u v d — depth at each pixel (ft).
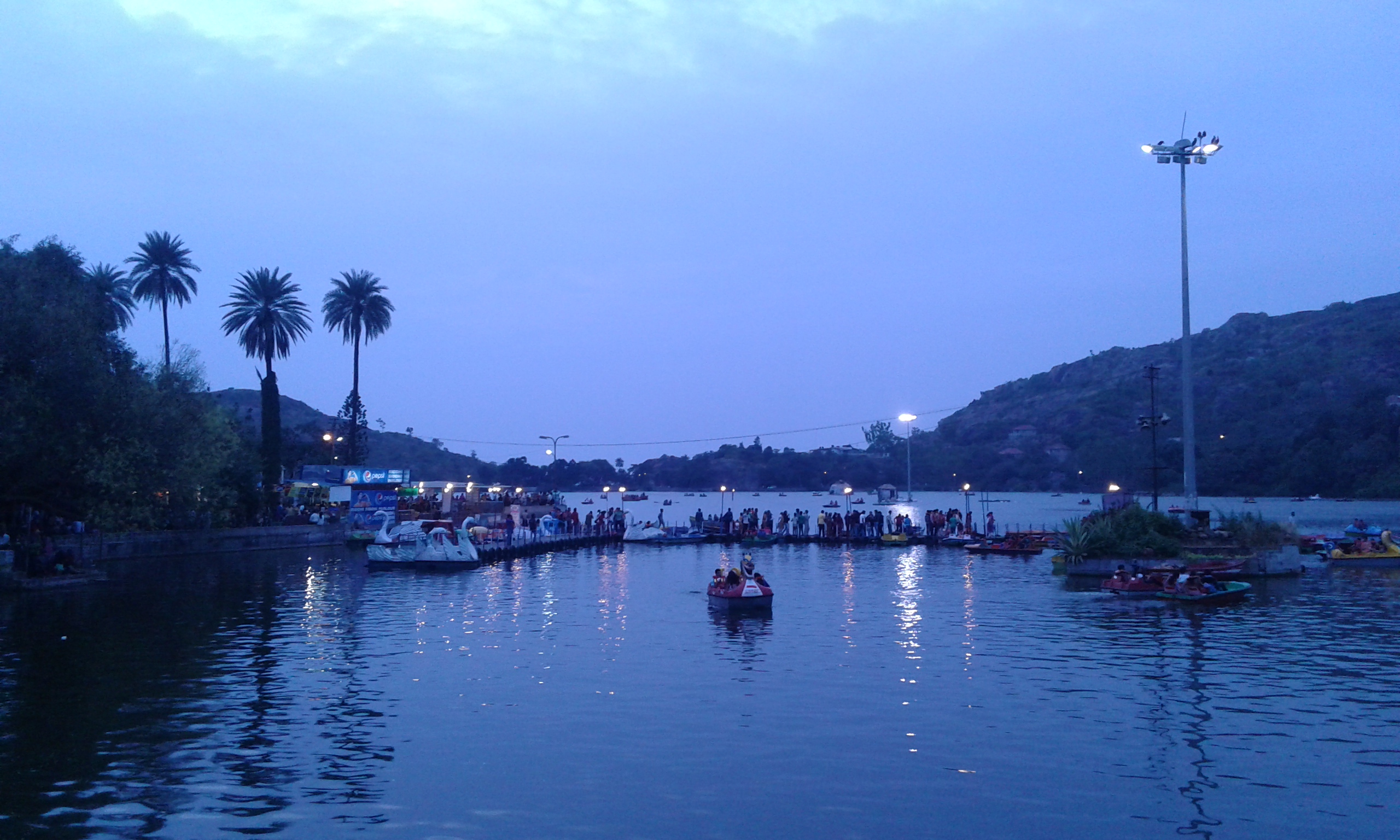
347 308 323.78
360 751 54.95
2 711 64.03
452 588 146.61
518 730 59.62
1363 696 66.74
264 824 43.86
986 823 43.88
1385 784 48.88
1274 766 51.83
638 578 167.32
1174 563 141.38
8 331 122.52
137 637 95.66
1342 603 113.60
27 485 128.16
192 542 208.64
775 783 49.44
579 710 64.54
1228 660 79.82
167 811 45.42
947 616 109.40
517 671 78.28
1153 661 79.87
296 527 241.96
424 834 42.68
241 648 89.71
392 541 202.90
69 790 48.39
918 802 46.50
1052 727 59.52
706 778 50.14
